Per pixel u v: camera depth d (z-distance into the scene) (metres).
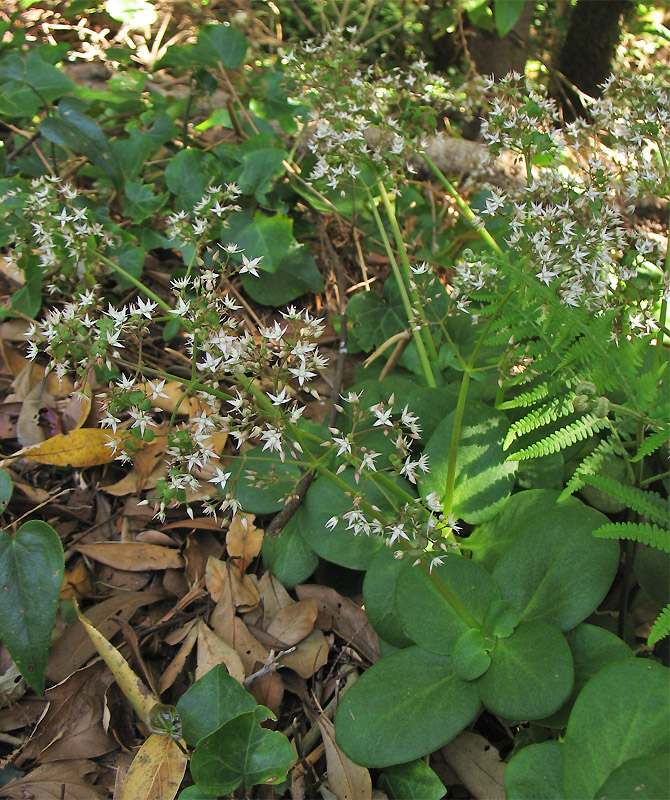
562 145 0.62
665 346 0.66
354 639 0.57
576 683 0.47
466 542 0.58
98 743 0.50
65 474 0.67
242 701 0.47
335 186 0.68
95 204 0.79
